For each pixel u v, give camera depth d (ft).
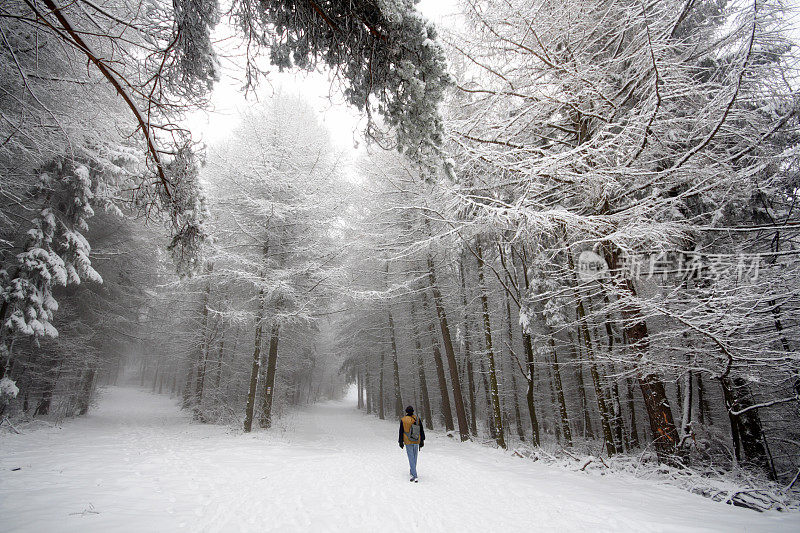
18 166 25.95
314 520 13.89
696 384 36.42
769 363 19.19
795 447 30.30
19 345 40.01
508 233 25.17
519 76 21.49
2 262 34.50
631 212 18.65
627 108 21.84
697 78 21.94
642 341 22.22
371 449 36.32
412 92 9.40
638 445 43.09
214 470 22.53
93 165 32.83
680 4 17.99
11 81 17.74
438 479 21.45
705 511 14.57
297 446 36.09
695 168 19.81
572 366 48.06
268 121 48.16
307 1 8.84
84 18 12.30
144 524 12.26
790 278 18.89
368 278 59.67
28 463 21.65
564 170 17.35
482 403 80.79
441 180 20.33
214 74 9.82
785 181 21.72
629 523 13.23
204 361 53.62
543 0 19.58
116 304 53.57
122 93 10.51
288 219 46.55
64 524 11.59
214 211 44.32
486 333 39.55
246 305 48.75
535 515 14.64
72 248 35.42
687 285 22.53
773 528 12.26
